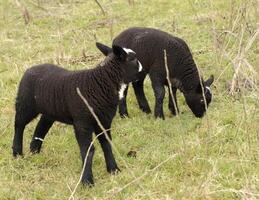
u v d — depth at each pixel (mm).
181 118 11984
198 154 9961
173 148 10375
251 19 15492
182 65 11914
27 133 11648
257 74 13203
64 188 9367
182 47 12016
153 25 17906
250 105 11898
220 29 15633
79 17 19484
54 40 17500
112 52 9539
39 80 9750
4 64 15727
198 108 11914
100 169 9992
